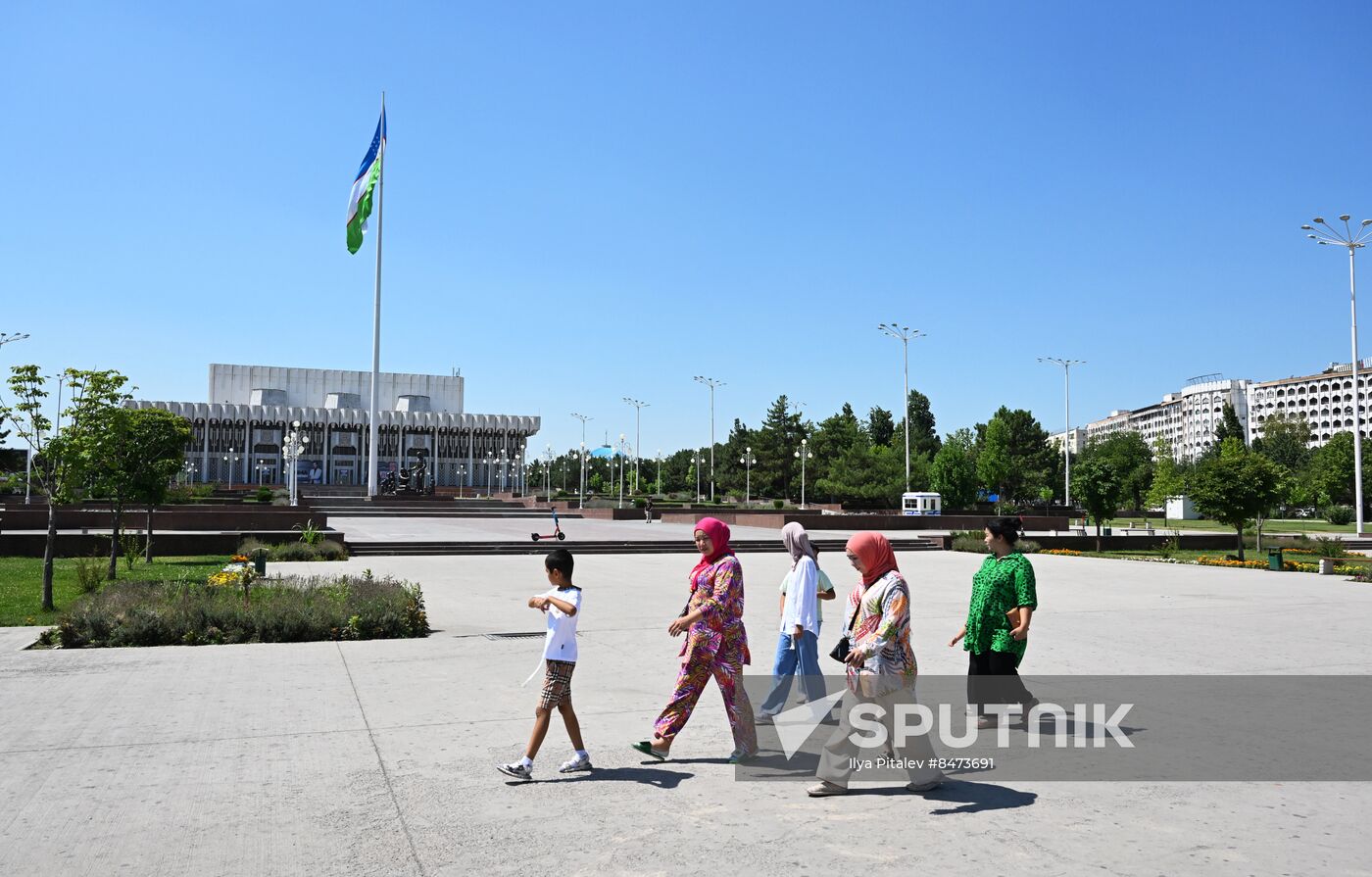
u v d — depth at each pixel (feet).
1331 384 573.74
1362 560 96.78
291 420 338.54
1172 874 14.71
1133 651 37.96
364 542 106.11
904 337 220.23
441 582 69.92
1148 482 295.89
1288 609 54.70
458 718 25.75
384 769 20.72
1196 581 75.05
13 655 36.83
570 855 15.60
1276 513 313.32
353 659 35.76
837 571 87.66
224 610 41.68
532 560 93.56
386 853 15.69
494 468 370.53
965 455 272.10
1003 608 24.21
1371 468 253.24
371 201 215.72
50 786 19.35
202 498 208.64
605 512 197.36
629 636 42.19
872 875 14.69
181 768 20.71
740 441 409.69
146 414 70.64
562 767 20.56
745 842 16.26
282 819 17.40
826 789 18.92
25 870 14.88
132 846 15.99
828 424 355.36
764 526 163.12
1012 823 17.28
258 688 30.04
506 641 40.73
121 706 27.27
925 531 153.07
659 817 17.60
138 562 78.84
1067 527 166.20
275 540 96.53
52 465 50.78
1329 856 15.52
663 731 21.29
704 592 21.47
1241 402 634.02
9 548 84.58
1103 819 17.49
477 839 16.40
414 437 359.05
